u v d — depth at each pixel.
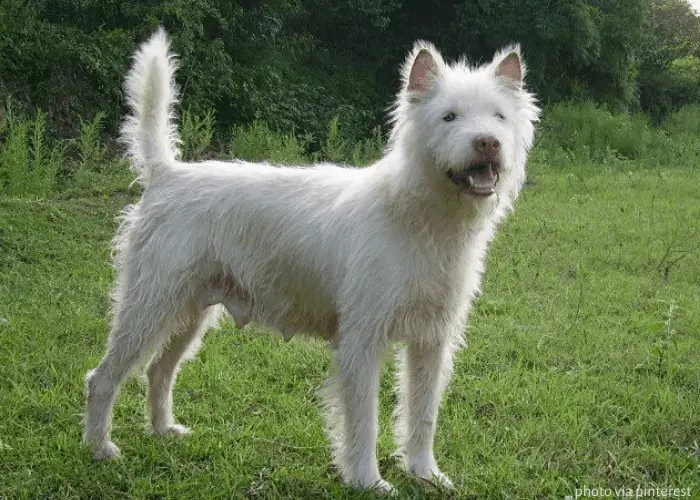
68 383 2.63
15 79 5.39
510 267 3.64
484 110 2.20
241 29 7.39
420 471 2.29
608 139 8.30
